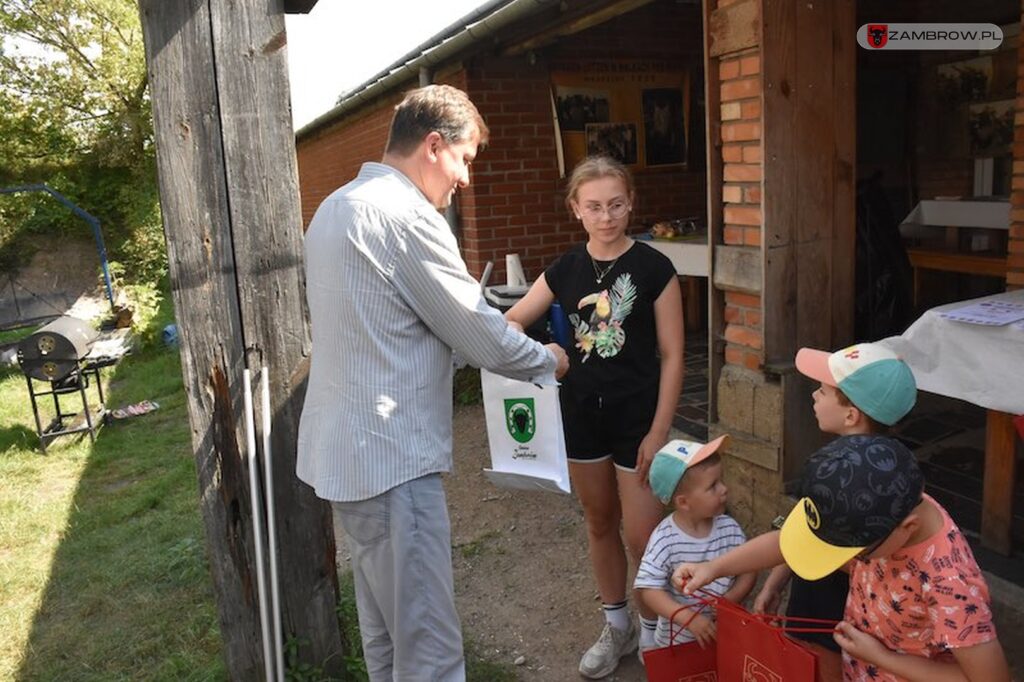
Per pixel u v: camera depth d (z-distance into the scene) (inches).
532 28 247.8
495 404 96.7
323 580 115.6
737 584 92.6
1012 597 112.5
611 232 102.0
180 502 212.8
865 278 220.2
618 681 116.5
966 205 249.4
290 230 108.1
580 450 108.5
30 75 575.2
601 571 115.6
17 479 243.6
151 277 598.2
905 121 305.9
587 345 105.4
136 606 157.2
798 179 143.1
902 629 67.2
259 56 104.0
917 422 183.9
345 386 80.8
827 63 142.2
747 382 151.6
